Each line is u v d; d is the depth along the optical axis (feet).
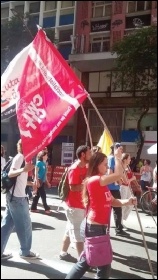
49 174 53.78
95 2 96.22
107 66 87.86
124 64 68.90
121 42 71.15
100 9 95.40
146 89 70.49
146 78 71.36
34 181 28.86
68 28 101.35
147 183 43.42
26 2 109.91
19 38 82.02
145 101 71.41
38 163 31.22
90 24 95.66
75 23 98.02
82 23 96.48
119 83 76.95
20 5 112.78
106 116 87.25
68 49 99.86
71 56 89.25
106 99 87.04
